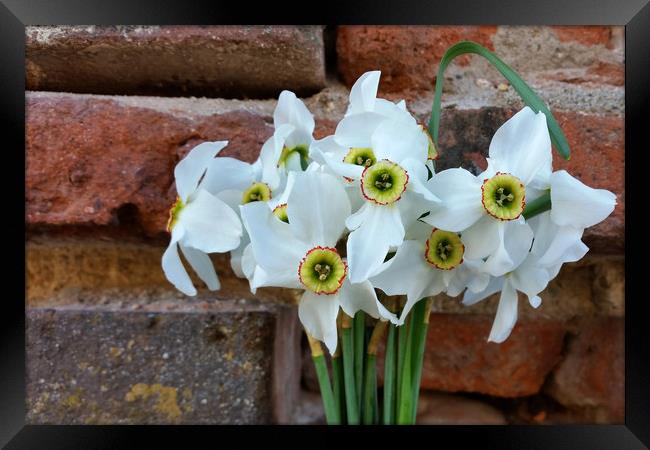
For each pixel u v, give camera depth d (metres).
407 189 0.32
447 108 0.45
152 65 0.44
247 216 0.32
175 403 0.43
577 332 0.49
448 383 0.49
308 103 0.45
